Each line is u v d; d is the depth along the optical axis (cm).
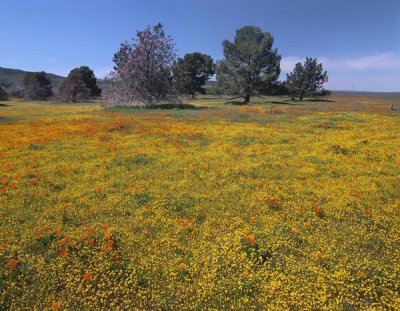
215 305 706
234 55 5888
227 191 1248
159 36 4712
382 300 702
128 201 1162
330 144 1978
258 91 5900
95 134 2320
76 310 693
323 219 1045
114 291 738
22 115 3684
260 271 786
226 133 2353
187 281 771
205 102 6356
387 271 784
